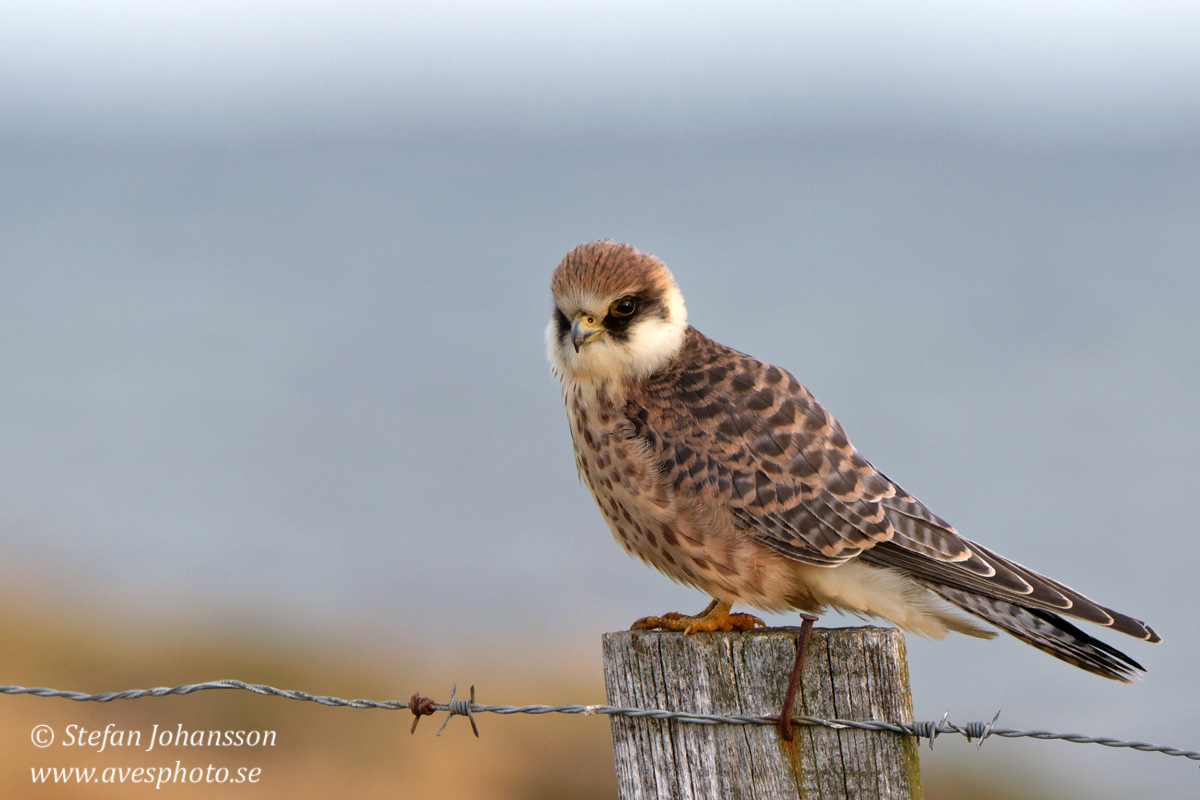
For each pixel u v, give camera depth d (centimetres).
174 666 1111
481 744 984
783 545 445
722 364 475
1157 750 328
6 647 1062
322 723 990
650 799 345
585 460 483
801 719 327
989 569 434
